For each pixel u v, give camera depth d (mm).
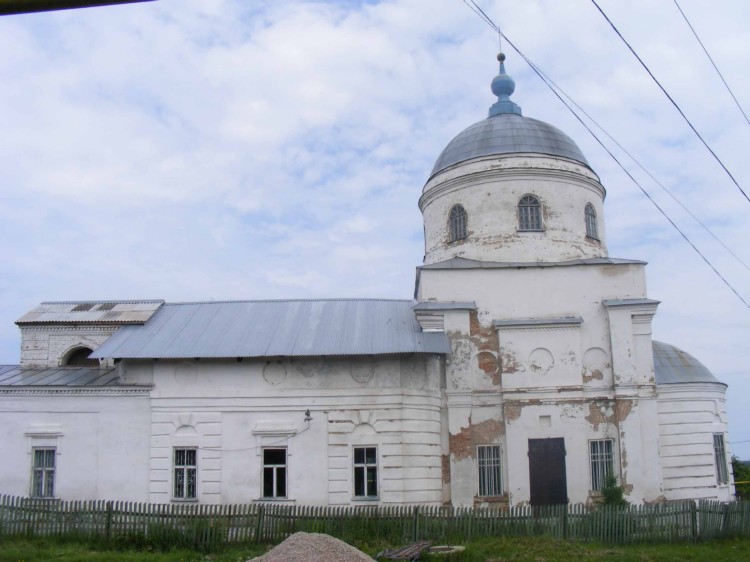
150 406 30875
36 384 31484
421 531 24328
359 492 29906
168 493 30047
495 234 34906
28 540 24078
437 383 31375
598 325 32438
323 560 18375
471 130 38094
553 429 31250
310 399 30516
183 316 35094
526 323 31938
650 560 21453
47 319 36438
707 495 32219
